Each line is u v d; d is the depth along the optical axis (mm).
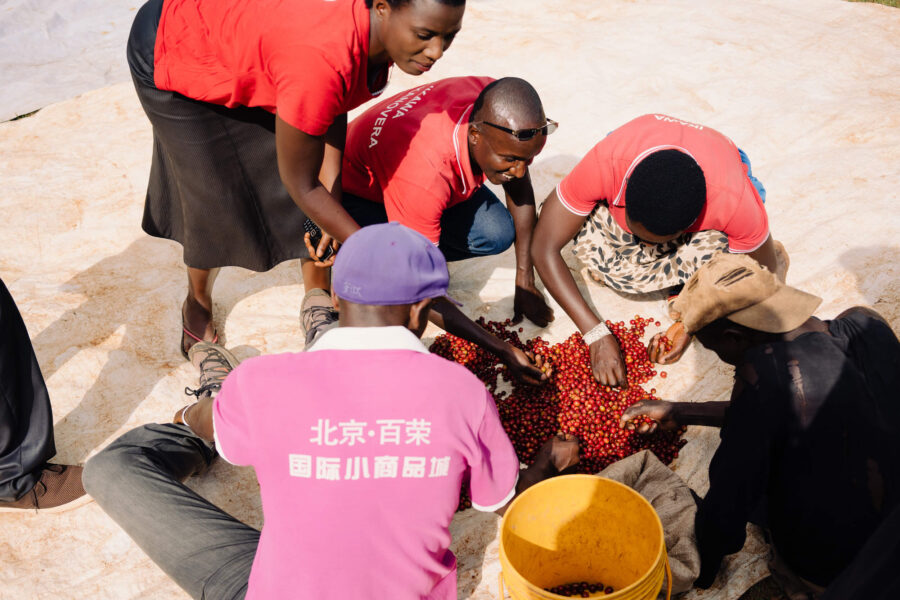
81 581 3029
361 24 2643
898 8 7043
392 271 2018
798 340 2387
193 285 3762
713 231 3541
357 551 2049
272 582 2107
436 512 2100
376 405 2008
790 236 4465
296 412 2014
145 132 5359
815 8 7020
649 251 3748
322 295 3928
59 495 3209
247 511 3303
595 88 5820
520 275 4039
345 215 3088
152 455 3008
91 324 4043
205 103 3152
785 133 5336
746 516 2549
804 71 6027
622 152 3400
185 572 2596
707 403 3307
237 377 2121
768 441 2400
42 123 5457
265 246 3701
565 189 3648
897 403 2361
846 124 5336
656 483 3090
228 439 2125
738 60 6133
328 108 2758
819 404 2314
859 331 2402
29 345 3094
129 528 2783
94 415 3648
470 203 3920
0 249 4469
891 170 4816
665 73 5973
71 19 6605
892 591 1766
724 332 2533
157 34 3002
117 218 4711
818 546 2529
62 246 4543
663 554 2424
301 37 2650
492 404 2166
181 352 3977
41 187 4848
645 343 3982
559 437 3305
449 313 3471
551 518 2797
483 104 3135
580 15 6910
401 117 3451
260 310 4227
